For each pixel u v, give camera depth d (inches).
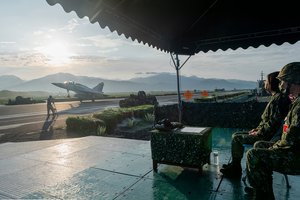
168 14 181.8
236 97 1839.3
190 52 269.9
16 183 148.2
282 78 97.1
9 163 191.2
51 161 193.5
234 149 140.6
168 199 119.2
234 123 435.5
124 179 147.3
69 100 2085.4
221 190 126.7
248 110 424.2
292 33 213.8
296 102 93.7
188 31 237.3
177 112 495.5
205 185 133.3
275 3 179.6
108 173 159.2
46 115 899.4
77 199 123.9
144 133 494.0
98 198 123.5
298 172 91.9
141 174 154.2
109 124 526.0
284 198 116.4
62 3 107.5
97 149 227.1
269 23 212.4
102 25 139.3
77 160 193.2
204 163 148.2
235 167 142.5
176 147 145.7
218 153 200.7
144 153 206.1
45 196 128.6
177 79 282.7
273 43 229.0
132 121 565.6
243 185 132.0
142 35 191.0
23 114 952.9
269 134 126.8
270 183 100.1
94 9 126.3
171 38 244.7
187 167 148.0
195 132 143.9
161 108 508.4
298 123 88.2
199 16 205.9
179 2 165.2
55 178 154.3
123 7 141.6
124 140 267.4
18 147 248.7
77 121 508.7
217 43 254.4
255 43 236.8
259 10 192.9
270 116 126.3
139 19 168.4
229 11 196.7
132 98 1052.5
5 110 1169.4
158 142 151.8
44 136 462.0
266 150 97.7
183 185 134.6
